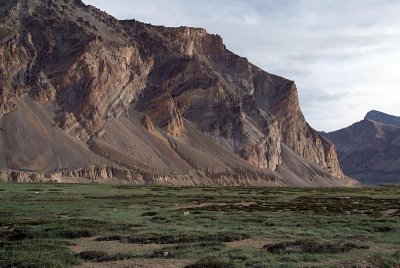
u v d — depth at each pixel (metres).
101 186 162.75
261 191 147.00
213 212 60.19
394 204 81.75
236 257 27.28
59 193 103.50
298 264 25.23
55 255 27.64
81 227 41.06
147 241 34.06
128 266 24.88
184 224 46.31
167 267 24.62
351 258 27.20
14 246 31.08
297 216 55.03
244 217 53.38
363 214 58.78
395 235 39.06
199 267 23.81
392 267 24.42
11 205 66.31
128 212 59.12
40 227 40.41
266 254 28.61
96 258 27.20
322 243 32.19
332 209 67.50
